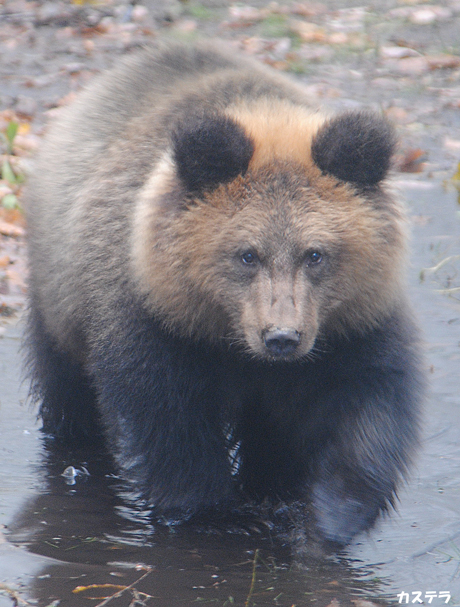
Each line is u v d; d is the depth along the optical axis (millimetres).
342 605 7672
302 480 10344
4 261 17625
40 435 12148
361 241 8734
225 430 10484
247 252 8578
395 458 9336
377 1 36875
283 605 7660
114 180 10258
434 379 12930
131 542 8953
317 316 8641
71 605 7473
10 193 20391
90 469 10969
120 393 9555
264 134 9188
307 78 29109
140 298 9234
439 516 9570
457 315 15250
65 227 11156
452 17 34281
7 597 7539
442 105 27062
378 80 28781
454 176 21797
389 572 8406
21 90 27672
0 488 10164
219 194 8734
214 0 36406
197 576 8211
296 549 9023
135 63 11844
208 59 11453
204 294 8898
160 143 10070
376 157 8875
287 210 8578
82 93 12898
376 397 9359
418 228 18984
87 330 10422
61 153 12086
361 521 9258
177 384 9406
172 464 9539
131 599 7645
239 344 9344
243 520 9688
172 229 8836
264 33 32844
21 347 13242
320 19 34906
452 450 11094
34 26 33156
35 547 8633
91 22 33438
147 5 35094
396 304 9336
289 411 10125
